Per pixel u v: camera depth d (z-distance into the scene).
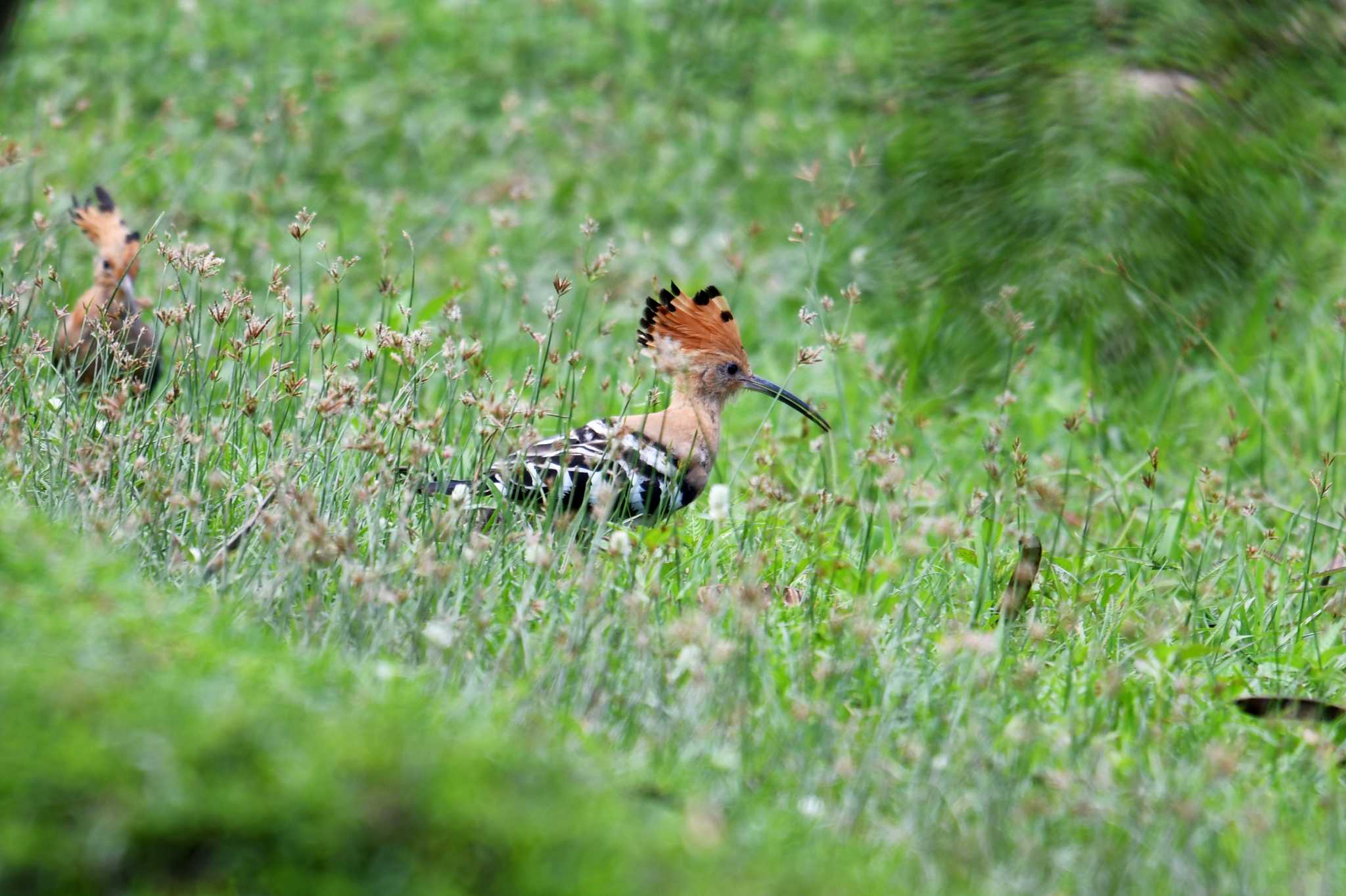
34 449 10.02
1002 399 12.60
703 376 12.38
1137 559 11.65
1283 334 16.64
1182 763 8.14
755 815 6.80
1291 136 16.66
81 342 12.18
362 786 5.46
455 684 7.51
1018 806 7.34
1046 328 16.27
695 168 22.28
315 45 25.23
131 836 5.23
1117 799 7.50
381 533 9.11
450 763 5.71
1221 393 15.99
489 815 5.48
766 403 16.44
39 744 5.44
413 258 11.20
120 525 8.87
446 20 26.53
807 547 10.82
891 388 15.19
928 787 7.28
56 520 8.68
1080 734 8.37
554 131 23.31
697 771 7.21
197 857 5.29
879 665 8.60
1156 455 11.53
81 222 13.88
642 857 5.56
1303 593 10.75
